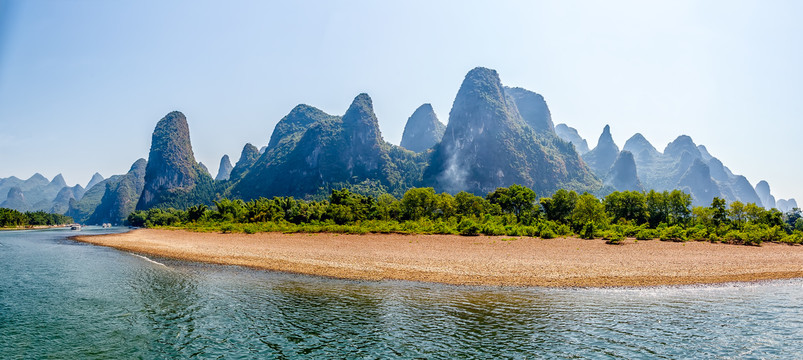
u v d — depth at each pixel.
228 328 13.23
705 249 33.44
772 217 56.00
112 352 11.35
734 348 11.16
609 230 45.91
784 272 23.48
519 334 12.33
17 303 16.77
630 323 13.36
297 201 101.31
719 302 16.28
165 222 132.62
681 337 12.02
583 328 12.87
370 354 10.84
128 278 22.50
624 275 22.14
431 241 40.19
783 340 11.77
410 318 14.09
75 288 19.75
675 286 19.56
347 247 36.47
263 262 28.31
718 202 57.72
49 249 44.62
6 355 11.18
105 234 84.62
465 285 19.88
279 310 15.27
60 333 12.96
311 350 11.21
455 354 10.77
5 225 134.12
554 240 39.72
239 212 95.81
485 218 63.12
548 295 17.62
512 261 26.84
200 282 21.02
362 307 15.61
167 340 12.21
